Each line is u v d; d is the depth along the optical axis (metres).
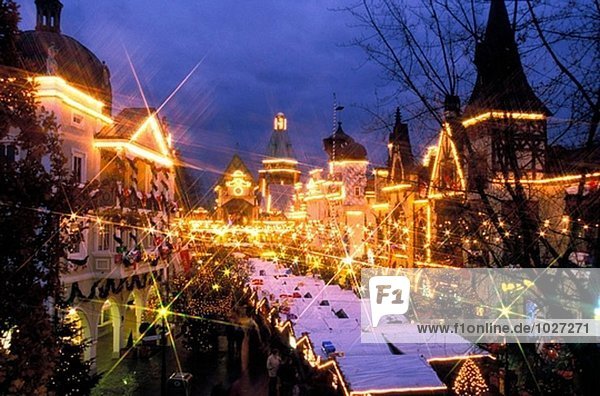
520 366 9.98
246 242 58.25
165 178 32.75
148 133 29.62
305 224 62.38
